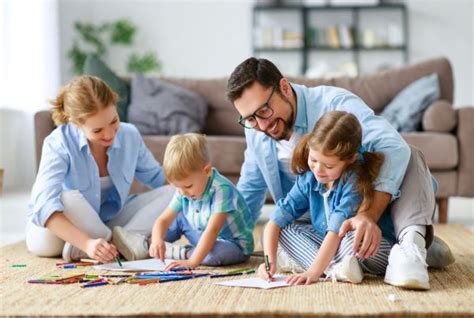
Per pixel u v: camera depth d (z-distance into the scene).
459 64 7.87
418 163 2.06
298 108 2.17
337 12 7.96
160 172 2.79
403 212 2.02
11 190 6.34
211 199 2.29
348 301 1.70
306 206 2.17
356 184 1.97
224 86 4.55
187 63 7.99
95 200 2.55
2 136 6.36
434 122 4.02
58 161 2.43
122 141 2.61
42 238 2.50
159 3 7.95
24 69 6.57
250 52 7.97
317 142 1.92
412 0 7.88
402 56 7.91
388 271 1.91
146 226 2.58
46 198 2.34
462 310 1.59
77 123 2.29
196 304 1.68
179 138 2.26
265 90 2.05
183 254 2.38
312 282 1.94
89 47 7.76
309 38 7.86
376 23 7.96
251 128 2.12
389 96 4.51
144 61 7.68
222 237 2.38
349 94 2.21
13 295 1.83
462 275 2.09
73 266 2.29
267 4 7.81
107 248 2.25
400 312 1.58
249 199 2.52
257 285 1.90
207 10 7.96
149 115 4.24
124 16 7.95
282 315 1.58
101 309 1.64
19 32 6.51
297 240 2.13
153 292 1.84
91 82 2.29
